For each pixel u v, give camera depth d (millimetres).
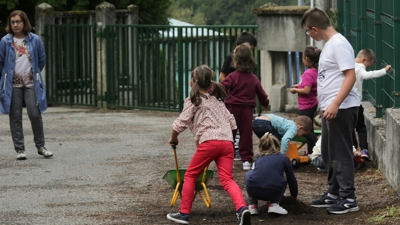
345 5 13547
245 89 9945
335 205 7660
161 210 8070
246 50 9992
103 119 16641
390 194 8281
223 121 7555
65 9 22844
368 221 7266
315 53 10484
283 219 7500
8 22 11164
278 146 7680
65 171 10484
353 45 12898
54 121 16391
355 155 9758
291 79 16484
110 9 18656
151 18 25062
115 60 18688
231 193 7289
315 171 9992
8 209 8227
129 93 18938
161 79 19500
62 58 19484
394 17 8992
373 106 11234
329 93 7469
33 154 12016
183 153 11883
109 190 9164
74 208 8234
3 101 11211
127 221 7617
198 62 17031
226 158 7477
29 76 11258
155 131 14570
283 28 16094
